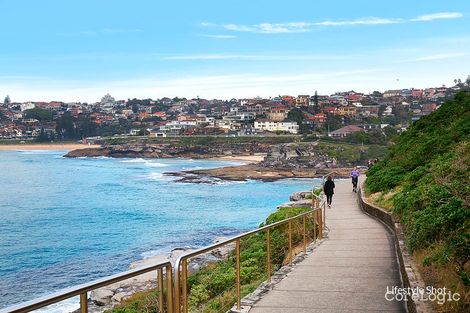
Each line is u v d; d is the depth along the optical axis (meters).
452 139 23.98
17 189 83.44
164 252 34.81
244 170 117.69
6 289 26.48
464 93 32.03
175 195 74.25
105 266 31.47
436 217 9.84
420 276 8.30
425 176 17.98
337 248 14.63
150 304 8.10
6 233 44.34
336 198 32.25
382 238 16.36
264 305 8.62
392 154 32.47
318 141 160.12
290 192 78.56
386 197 23.42
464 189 10.03
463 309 6.28
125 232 43.97
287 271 11.48
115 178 104.06
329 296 9.05
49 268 31.28
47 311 13.00
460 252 7.54
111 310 14.25
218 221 49.59
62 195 74.62
